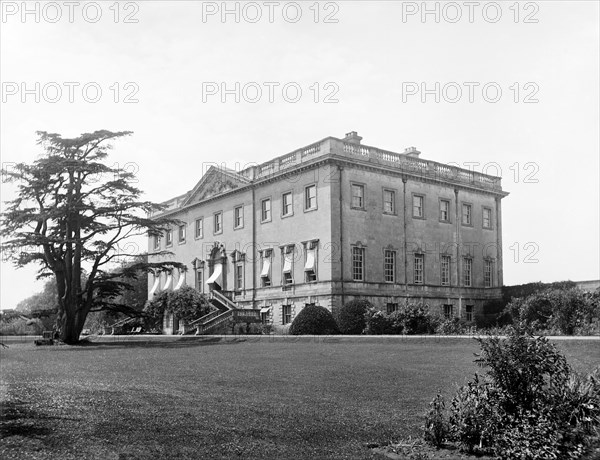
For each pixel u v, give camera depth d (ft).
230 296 197.67
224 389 53.67
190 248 225.76
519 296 185.47
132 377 63.00
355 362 79.41
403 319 142.72
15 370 71.05
